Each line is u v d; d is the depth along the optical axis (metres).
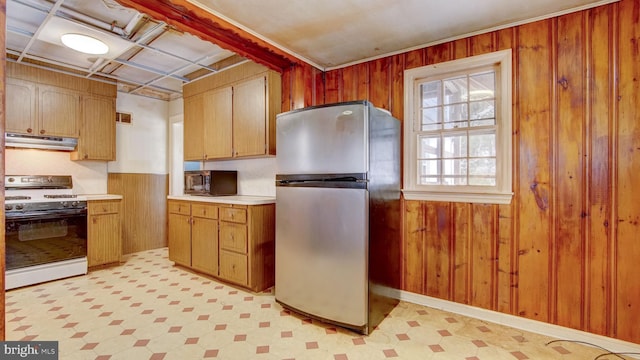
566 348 2.08
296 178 2.48
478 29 2.52
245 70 3.45
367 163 2.16
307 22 2.44
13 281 3.04
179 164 4.99
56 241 3.34
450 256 2.66
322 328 2.32
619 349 2.04
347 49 2.93
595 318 2.12
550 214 2.27
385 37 2.68
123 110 4.52
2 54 1.26
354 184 2.19
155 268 3.81
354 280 2.20
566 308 2.21
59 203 3.36
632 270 2.02
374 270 2.28
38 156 3.77
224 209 3.21
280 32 2.60
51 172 3.86
